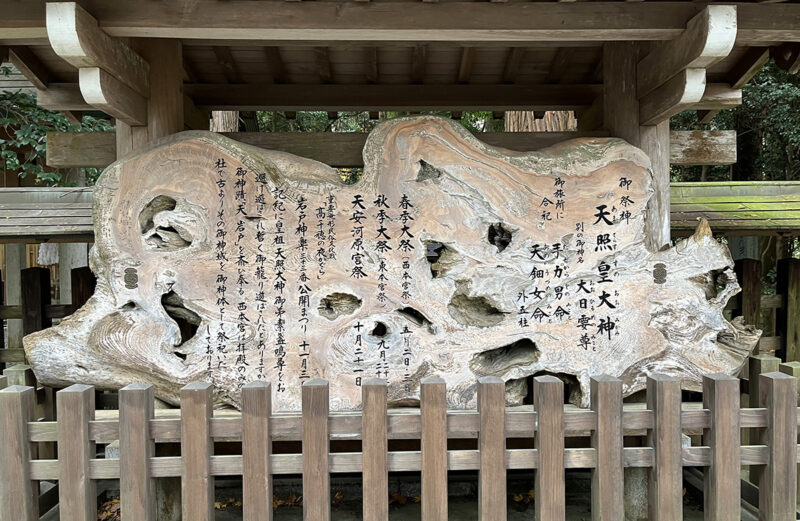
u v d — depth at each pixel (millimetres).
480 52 4273
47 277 4594
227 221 3271
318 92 4734
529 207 3332
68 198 5180
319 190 3289
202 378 3250
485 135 3971
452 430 2570
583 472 3891
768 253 10695
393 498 3674
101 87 2914
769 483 2637
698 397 4273
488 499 2543
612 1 2982
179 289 3258
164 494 3260
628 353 3320
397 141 3305
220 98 4699
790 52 3719
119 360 3230
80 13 2652
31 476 2545
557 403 2568
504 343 3312
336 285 3279
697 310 3342
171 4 2859
